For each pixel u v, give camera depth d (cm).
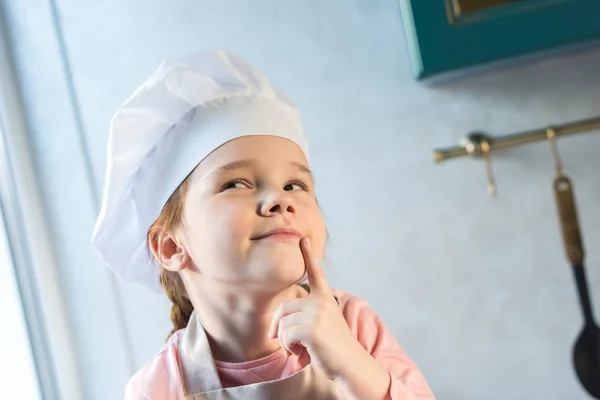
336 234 113
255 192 71
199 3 115
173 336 82
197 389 75
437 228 111
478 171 110
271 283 68
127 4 116
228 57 77
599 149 108
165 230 76
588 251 109
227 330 75
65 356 114
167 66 75
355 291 113
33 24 118
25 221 113
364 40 112
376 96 112
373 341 80
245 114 74
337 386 73
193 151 74
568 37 93
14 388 104
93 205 118
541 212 109
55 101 118
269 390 72
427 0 96
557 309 110
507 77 109
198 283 75
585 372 102
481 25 95
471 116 110
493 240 110
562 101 108
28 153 118
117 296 118
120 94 117
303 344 67
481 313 111
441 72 97
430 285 112
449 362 112
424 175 111
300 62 113
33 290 112
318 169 113
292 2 113
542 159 109
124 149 75
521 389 110
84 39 118
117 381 117
